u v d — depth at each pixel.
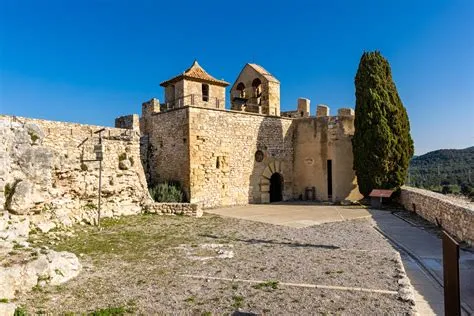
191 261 10.05
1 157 12.30
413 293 7.50
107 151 18.44
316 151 27.16
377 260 10.01
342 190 25.86
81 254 10.73
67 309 6.70
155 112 25.66
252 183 25.72
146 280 8.39
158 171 25.00
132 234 13.98
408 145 24.88
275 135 27.25
